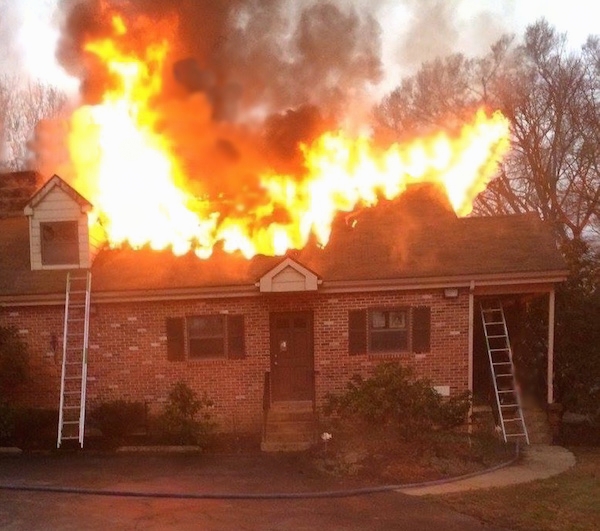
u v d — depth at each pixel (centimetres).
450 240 1388
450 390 1284
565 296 1313
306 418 1252
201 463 1045
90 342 1309
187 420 1166
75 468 1009
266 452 1126
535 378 1321
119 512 770
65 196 1378
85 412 1262
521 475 946
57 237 1391
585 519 733
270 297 1299
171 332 1303
